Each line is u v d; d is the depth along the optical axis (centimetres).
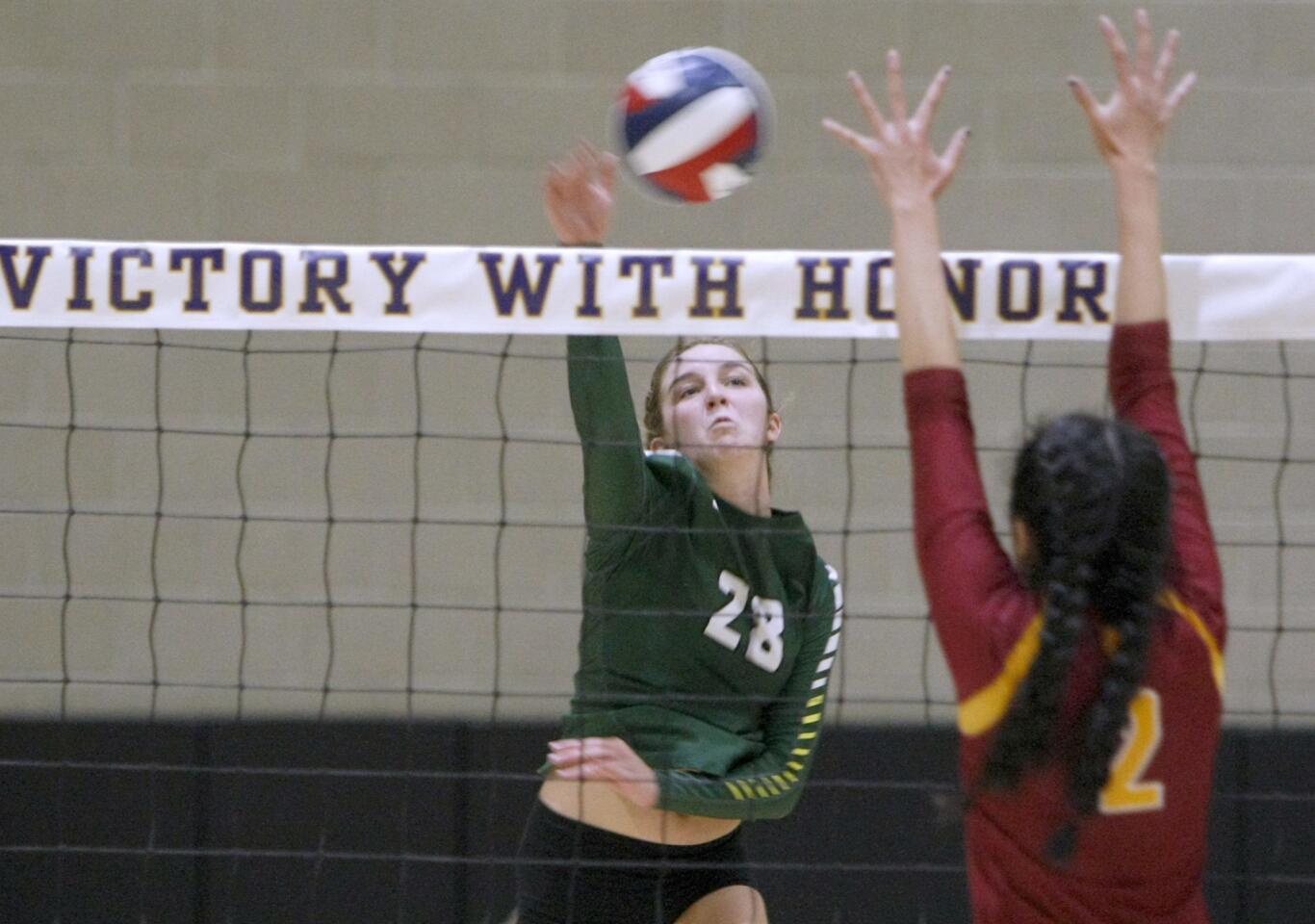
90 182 2044
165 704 2017
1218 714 749
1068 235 2039
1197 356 2022
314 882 1959
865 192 2042
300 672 2036
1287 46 2033
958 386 788
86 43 2045
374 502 2041
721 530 1066
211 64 2045
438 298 977
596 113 2045
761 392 1146
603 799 1117
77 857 1970
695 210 2050
